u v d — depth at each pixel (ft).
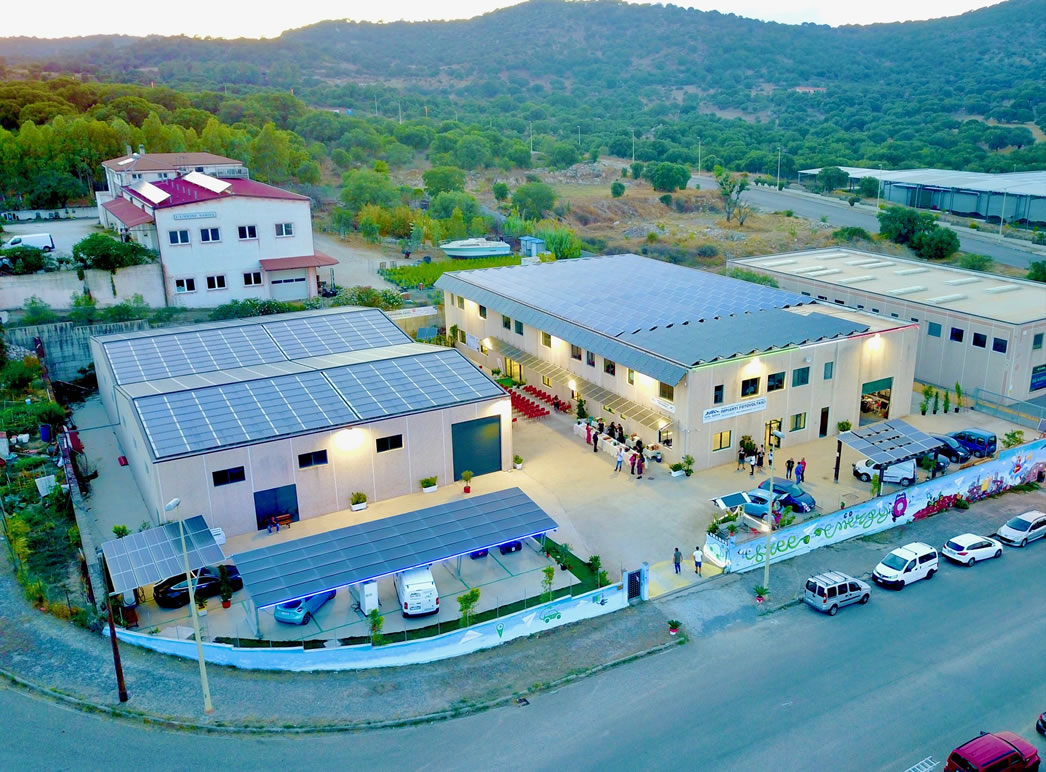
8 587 134.00
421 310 282.36
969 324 213.66
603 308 217.15
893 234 417.69
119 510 161.17
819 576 130.00
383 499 164.14
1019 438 180.96
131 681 109.81
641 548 145.48
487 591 132.16
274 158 447.83
